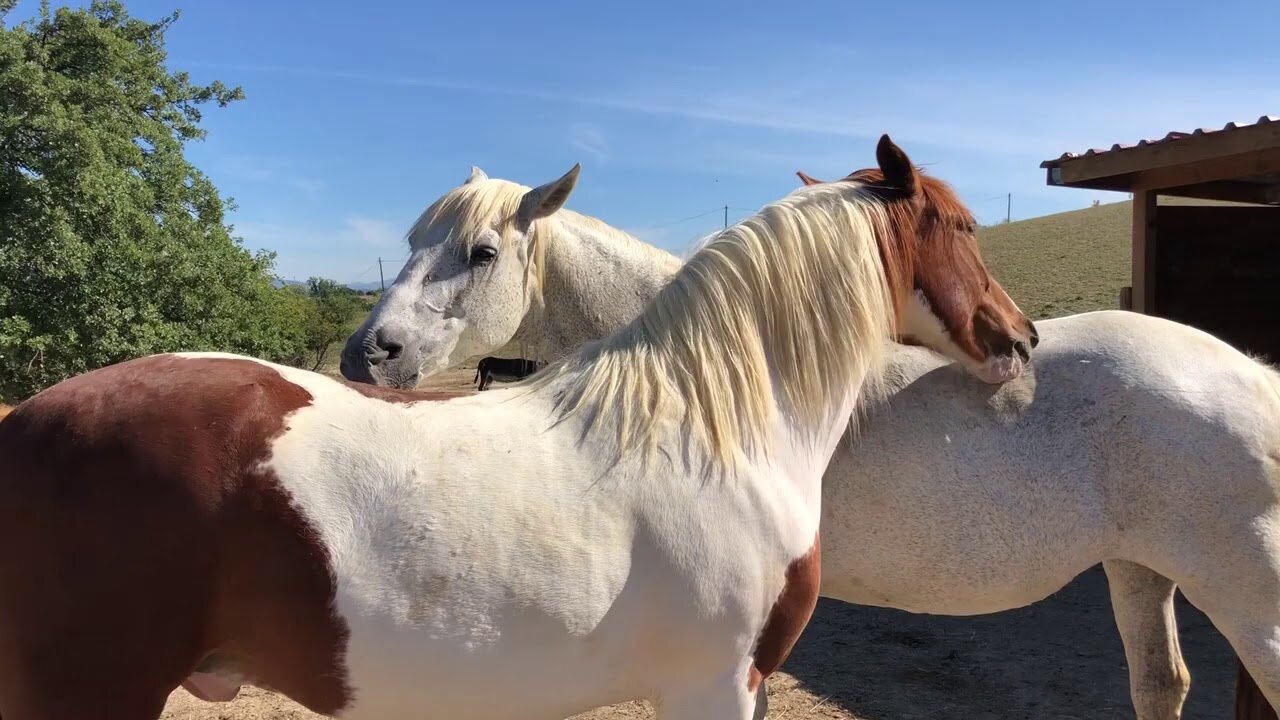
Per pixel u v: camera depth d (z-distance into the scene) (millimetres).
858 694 3691
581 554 1418
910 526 2178
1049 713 3475
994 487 2146
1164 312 5461
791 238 1784
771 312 1767
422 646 1359
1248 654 2049
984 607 2266
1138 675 2418
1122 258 26250
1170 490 2066
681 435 1580
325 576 1324
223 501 1306
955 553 2170
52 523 1289
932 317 1980
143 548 1282
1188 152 4406
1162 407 2088
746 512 1562
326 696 1395
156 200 15148
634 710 3482
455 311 2385
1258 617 2037
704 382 1642
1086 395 2172
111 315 12273
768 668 1647
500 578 1375
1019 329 2104
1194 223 5469
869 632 4500
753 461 1637
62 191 12609
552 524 1417
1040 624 4527
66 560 1284
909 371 2268
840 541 2227
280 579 1317
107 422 1331
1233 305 5535
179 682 1351
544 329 2584
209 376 1431
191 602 1312
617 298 2557
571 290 2535
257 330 15312
